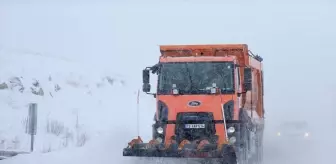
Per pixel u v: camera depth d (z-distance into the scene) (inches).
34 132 872.9
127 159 727.1
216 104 716.0
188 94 724.7
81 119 1378.0
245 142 730.2
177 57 745.6
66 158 749.9
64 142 1079.6
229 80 724.7
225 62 732.7
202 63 736.3
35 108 877.2
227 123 709.9
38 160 730.2
